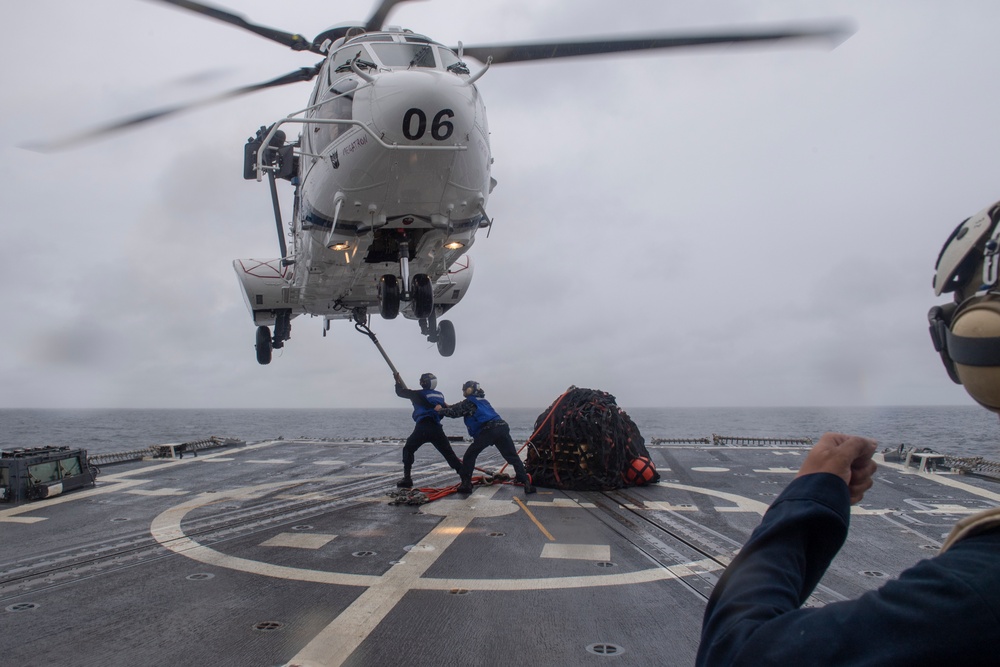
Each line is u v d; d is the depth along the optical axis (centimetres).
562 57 812
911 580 92
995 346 96
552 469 919
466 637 394
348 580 506
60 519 729
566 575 517
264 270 1189
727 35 737
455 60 800
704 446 1487
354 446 1545
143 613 436
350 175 750
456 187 770
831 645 90
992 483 934
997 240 102
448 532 660
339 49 815
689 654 371
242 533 660
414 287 940
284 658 365
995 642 81
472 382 906
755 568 110
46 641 389
